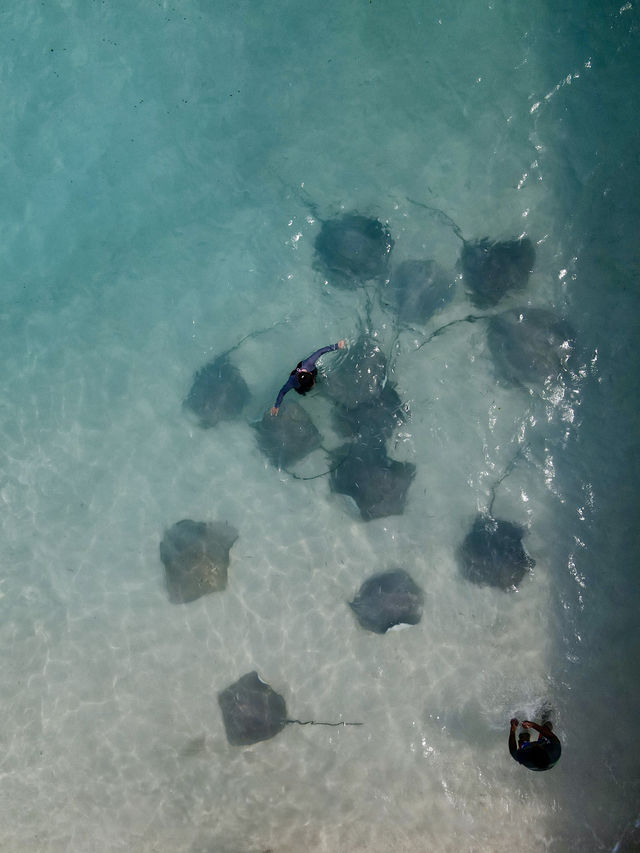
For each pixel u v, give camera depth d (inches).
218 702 323.9
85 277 393.4
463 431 356.5
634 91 387.5
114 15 423.8
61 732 325.1
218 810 312.5
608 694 314.0
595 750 307.0
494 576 333.4
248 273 385.7
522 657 325.4
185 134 410.6
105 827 312.5
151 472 362.3
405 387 360.8
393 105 404.2
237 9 423.2
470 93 401.1
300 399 357.7
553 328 361.4
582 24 397.7
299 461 355.3
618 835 293.7
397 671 326.3
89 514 357.7
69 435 370.3
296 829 307.7
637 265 366.9
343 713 321.1
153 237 397.4
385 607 329.1
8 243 398.9
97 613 342.0
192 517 353.4
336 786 312.5
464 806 305.9
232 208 398.0
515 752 287.9
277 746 318.0
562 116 391.2
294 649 332.5
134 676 331.6
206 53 419.8
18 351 382.6
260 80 414.9
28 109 414.9
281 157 402.6
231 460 361.1
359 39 415.5
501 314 366.0
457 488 350.3
